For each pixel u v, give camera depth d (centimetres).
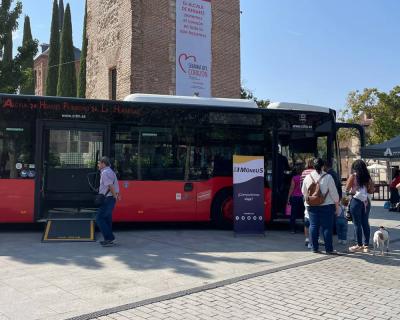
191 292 632
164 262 813
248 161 1127
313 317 543
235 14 2378
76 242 984
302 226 1303
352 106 3788
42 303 576
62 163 1152
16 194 1092
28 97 1115
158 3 2073
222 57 2303
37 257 836
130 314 541
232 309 567
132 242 1002
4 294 612
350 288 671
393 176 1988
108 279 692
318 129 1254
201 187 1186
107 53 2255
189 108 1191
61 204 1147
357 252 951
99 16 2362
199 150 1191
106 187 943
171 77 2109
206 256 873
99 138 1162
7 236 1063
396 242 1095
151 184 1154
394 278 739
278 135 1232
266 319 535
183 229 1218
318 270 782
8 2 1878
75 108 1132
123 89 2064
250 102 1236
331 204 930
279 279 713
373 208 1997
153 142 1166
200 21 2200
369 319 540
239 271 757
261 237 1109
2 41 1906
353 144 3900
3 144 1097
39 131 1110
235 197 1118
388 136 3656
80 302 581
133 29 1995
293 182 1174
